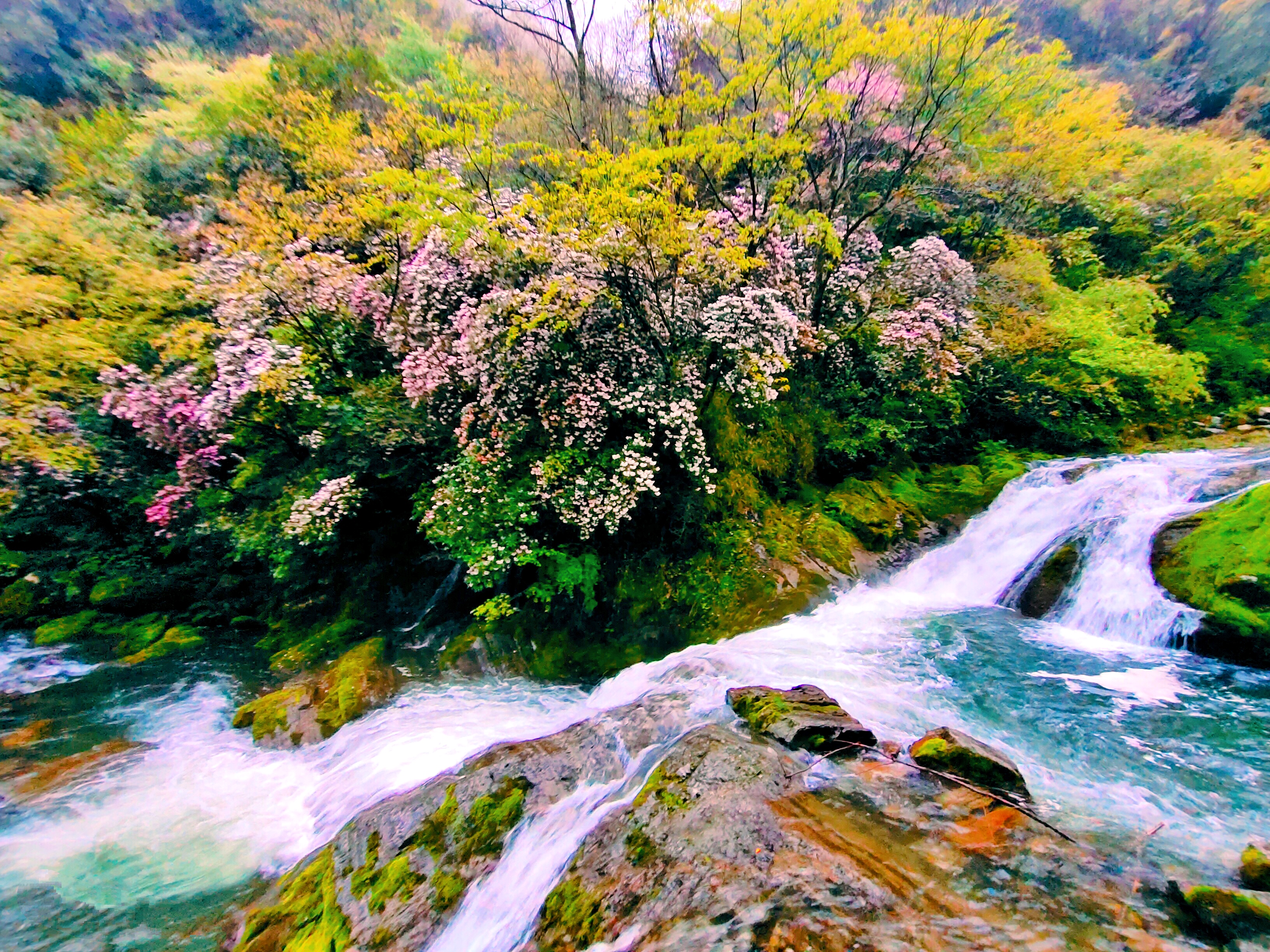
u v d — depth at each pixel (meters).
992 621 6.25
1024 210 11.89
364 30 16.70
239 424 8.58
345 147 9.91
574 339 7.01
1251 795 3.28
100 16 18.06
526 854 3.41
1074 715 4.24
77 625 9.23
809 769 3.42
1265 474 6.42
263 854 4.49
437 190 7.35
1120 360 9.49
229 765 5.68
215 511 9.02
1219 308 12.47
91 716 6.77
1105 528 6.46
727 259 6.71
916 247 9.30
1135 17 20.78
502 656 7.00
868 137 10.70
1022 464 8.87
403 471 8.43
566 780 3.93
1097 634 5.73
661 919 2.50
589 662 6.81
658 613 7.05
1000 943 2.15
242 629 9.17
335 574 9.10
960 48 8.73
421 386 7.37
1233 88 17.73
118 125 13.80
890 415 9.18
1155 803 3.23
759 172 9.35
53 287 8.96
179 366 8.99
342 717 6.05
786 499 8.27
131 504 9.92
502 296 6.79
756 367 6.88
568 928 2.71
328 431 8.38
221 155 11.89
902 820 2.93
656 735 4.20
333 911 3.47
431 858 3.55
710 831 2.91
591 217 6.62
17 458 8.74
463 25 17.83
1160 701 4.36
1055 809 3.16
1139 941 2.12
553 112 10.99
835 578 7.20
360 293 8.75
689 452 7.11
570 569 7.16
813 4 7.66
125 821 4.89
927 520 8.22
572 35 11.38
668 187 7.66
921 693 4.73
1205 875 2.52
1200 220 12.40
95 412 9.23
